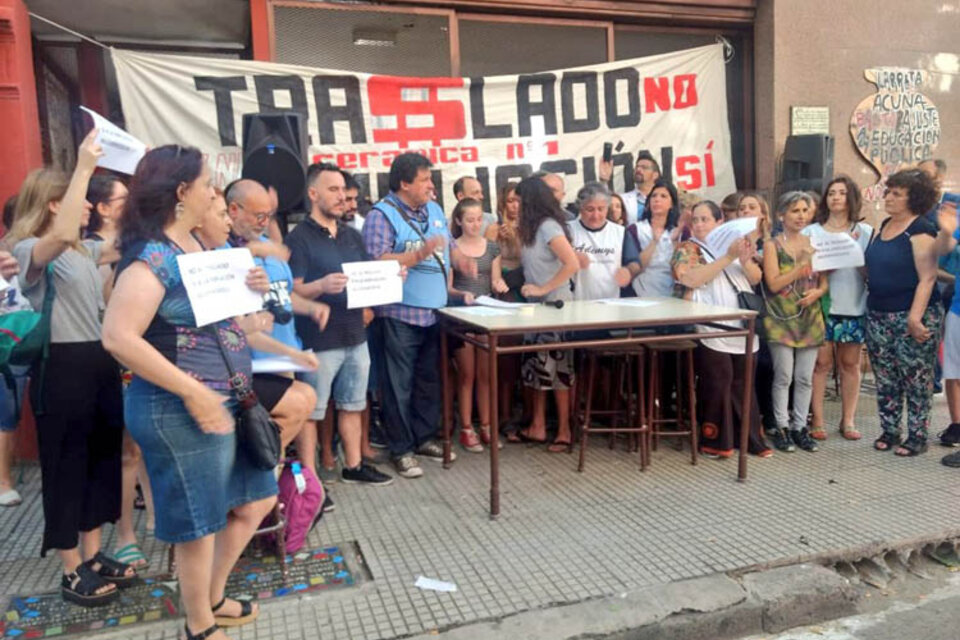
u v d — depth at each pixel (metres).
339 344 3.74
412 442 4.24
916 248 4.30
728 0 6.05
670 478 4.14
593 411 4.59
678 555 3.19
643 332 4.29
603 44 6.00
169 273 2.06
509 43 5.77
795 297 4.49
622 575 3.01
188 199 2.15
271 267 3.10
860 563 3.29
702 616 2.78
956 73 6.67
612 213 5.11
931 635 2.83
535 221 4.30
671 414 4.98
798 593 2.91
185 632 2.55
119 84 4.91
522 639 2.59
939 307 4.44
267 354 2.72
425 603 2.81
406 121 5.43
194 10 5.31
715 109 6.15
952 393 4.62
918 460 4.42
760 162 6.27
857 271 4.70
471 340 3.88
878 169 6.45
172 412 2.10
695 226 4.52
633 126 5.93
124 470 3.02
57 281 2.73
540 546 3.29
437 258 4.17
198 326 2.12
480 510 3.70
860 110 6.34
